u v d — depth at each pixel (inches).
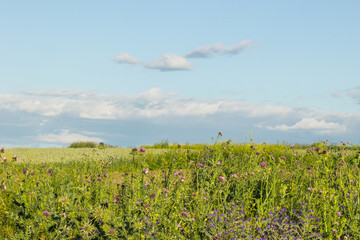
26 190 201.5
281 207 226.1
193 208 212.2
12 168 254.4
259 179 257.0
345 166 286.2
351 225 200.1
